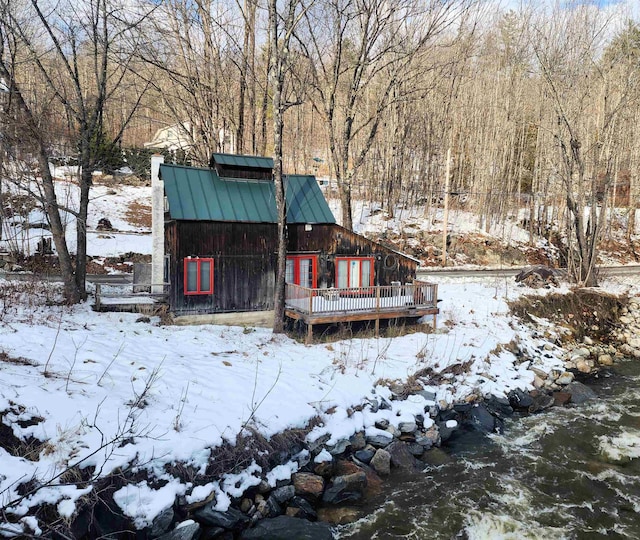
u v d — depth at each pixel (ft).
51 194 47.55
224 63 83.87
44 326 38.91
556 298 70.18
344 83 106.22
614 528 25.79
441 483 30.07
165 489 22.89
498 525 25.84
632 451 34.65
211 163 55.57
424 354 44.93
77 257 52.03
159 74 81.92
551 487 29.78
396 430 34.68
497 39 140.05
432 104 125.80
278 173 47.01
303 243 55.11
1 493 18.83
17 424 22.58
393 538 24.54
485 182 121.08
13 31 45.11
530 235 115.24
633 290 79.61
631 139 129.29
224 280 50.44
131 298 53.26
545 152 118.42
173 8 68.03
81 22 51.26
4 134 47.26
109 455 21.86
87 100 58.39
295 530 23.94
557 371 51.29
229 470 25.57
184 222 47.93
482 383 44.14
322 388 35.73
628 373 53.72
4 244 74.13
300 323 50.88
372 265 58.90
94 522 20.24
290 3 46.55
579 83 92.38
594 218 80.89
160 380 31.55
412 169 132.16
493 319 60.03
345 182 78.33
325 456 29.66
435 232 110.32
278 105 46.19
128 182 129.49
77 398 26.27
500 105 127.95
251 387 33.53
